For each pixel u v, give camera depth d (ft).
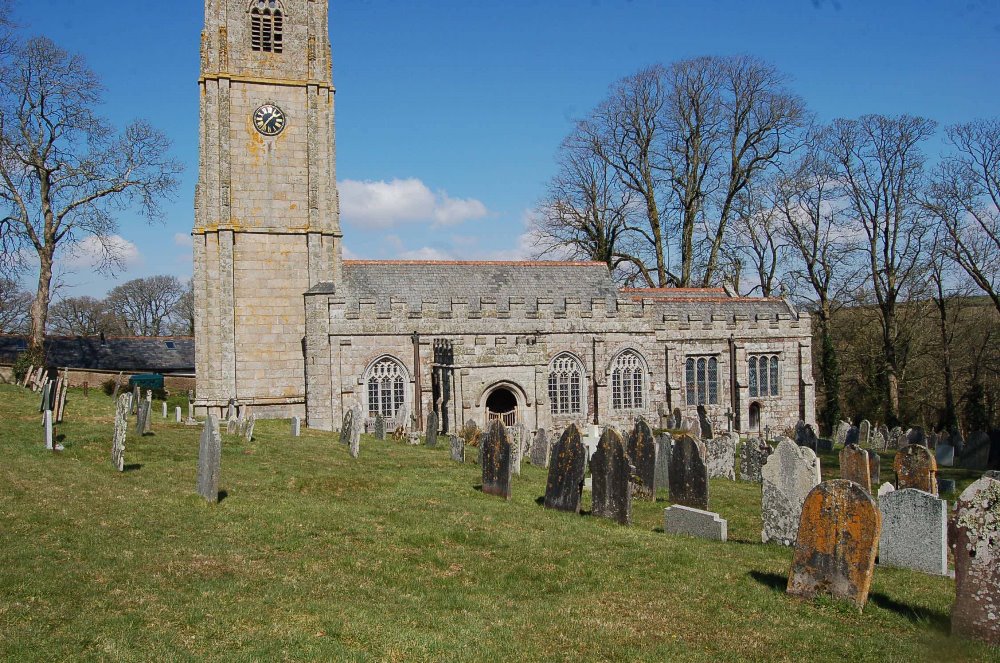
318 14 164.86
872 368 210.38
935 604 44.57
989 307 212.23
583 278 178.29
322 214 162.91
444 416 151.12
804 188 208.23
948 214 173.17
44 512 59.41
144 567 48.42
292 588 45.80
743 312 182.60
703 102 225.15
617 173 238.27
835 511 44.42
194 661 35.22
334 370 152.76
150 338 253.03
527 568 51.37
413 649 37.68
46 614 39.73
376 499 73.05
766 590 46.78
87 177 184.24
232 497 70.18
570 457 71.05
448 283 168.66
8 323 341.62
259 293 160.97
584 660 36.88
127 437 99.25
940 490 95.66
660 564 52.21
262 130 161.48
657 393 169.27
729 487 96.22
